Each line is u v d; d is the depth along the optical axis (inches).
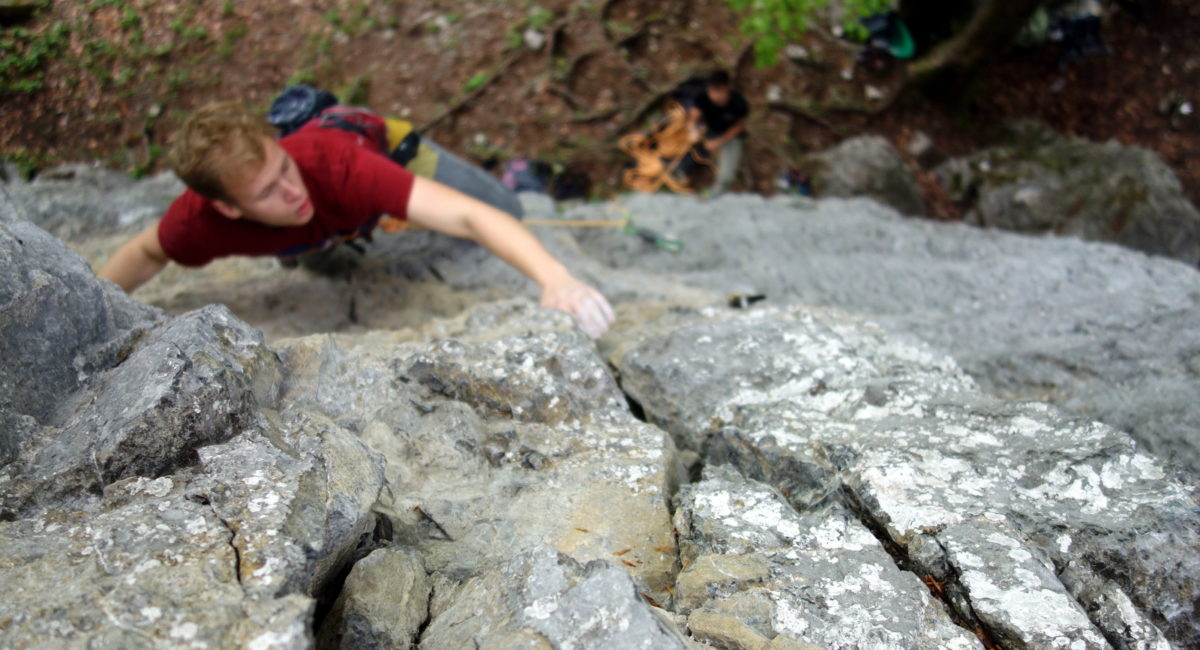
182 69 288.0
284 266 157.5
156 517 56.1
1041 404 84.8
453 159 156.2
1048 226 299.7
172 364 65.0
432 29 334.0
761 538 71.2
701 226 199.5
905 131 338.0
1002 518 71.4
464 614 59.7
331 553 59.4
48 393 68.3
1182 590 68.4
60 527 57.2
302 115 140.9
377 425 81.7
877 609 63.6
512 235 119.1
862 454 79.0
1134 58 337.4
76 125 264.1
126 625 48.2
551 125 331.6
